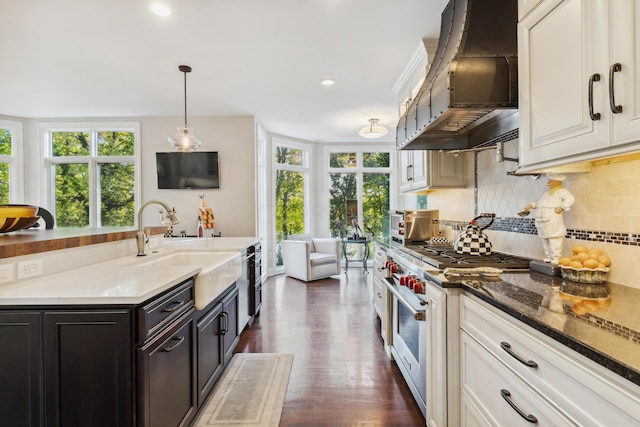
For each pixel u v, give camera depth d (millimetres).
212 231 4438
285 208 6188
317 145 6609
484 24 1617
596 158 1050
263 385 2219
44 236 1759
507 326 1074
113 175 4812
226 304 2400
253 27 2396
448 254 2109
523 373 990
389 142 6621
